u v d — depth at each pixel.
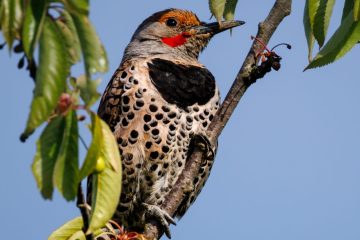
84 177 6.21
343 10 8.78
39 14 5.89
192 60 13.34
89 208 7.11
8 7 5.98
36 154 6.18
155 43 13.48
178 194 10.82
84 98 6.06
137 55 13.37
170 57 13.07
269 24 9.80
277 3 9.86
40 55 5.92
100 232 9.16
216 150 12.41
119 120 12.07
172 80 12.22
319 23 8.46
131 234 10.32
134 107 12.02
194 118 12.16
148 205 12.12
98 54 6.03
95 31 6.04
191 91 12.20
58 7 6.02
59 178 6.14
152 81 12.17
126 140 11.99
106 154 6.57
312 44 9.05
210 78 12.45
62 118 6.17
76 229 8.29
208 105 12.30
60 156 6.16
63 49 5.98
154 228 10.90
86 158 6.24
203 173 12.28
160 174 12.12
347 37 8.02
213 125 10.37
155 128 11.95
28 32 5.88
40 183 6.17
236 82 10.08
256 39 9.78
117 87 12.23
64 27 6.02
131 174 12.04
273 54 9.69
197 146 10.68
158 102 12.02
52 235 8.24
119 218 12.49
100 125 6.27
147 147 11.97
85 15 6.00
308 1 8.50
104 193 6.63
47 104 5.89
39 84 5.89
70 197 6.14
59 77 5.94
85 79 6.04
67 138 6.18
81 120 6.27
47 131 6.18
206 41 13.68
